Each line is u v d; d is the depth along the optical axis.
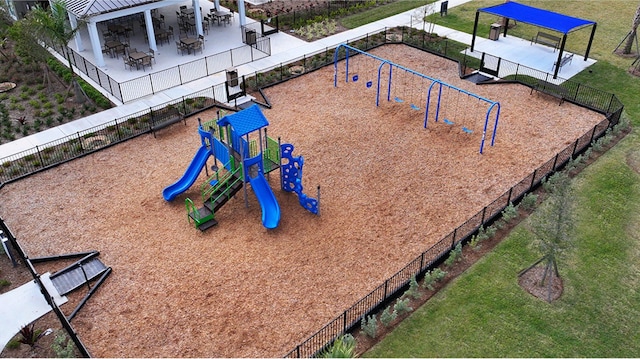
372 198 16.84
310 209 16.20
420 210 16.30
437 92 23.08
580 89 23.19
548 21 24.33
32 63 25.50
